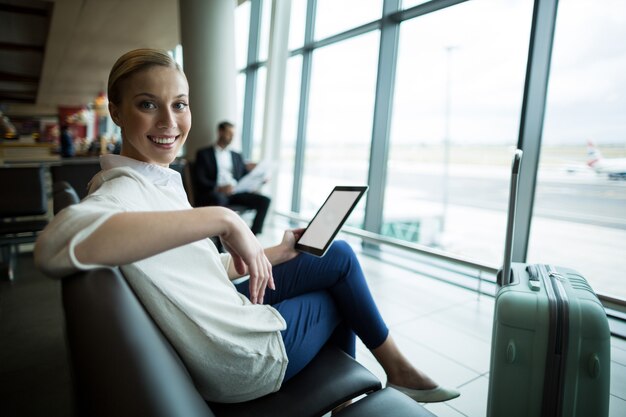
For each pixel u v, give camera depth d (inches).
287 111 177.2
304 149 181.0
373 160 135.2
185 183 150.6
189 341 25.9
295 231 42.8
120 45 290.7
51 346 68.2
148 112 27.2
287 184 183.0
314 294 39.6
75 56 321.7
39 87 465.7
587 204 89.3
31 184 112.7
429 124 129.6
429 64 124.1
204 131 164.1
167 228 20.6
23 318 79.4
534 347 37.6
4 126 460.1
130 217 19.6
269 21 173.0
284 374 31.3
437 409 54.3
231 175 151.1
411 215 140.3
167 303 25.0
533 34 89.4
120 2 203.3
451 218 132.6
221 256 39.2
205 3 156.5
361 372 34.8
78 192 111.7
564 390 37.0
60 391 55.6
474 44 110.2
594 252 89.9
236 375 28.1
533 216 95.8
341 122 152.6
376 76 131.8
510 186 43.4
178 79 27.9
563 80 89.7
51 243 18.1
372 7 133.6
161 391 15.0
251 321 29.3
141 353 15.6
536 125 93.0
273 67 173.2
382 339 42.4
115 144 273.0
